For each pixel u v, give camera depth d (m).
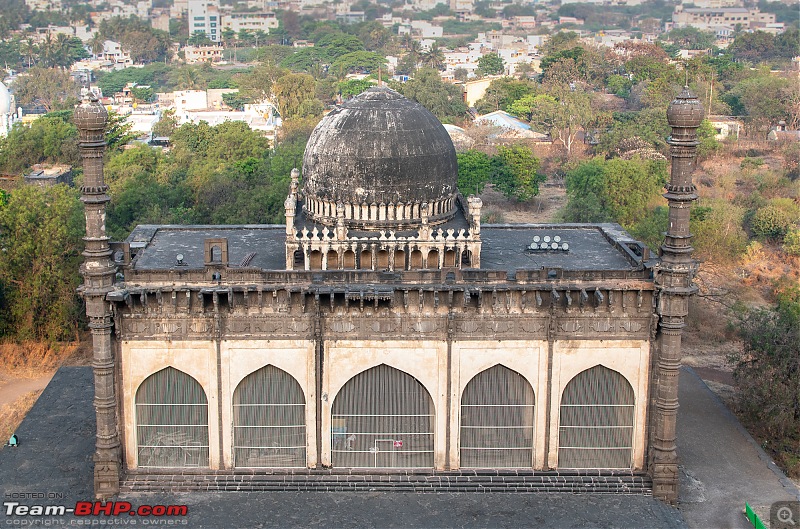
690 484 41.03
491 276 38.94
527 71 185.25
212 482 39.50
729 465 42.69
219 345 38.97
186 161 101.31
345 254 40.69
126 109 156.00
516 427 40.03
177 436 40.00
